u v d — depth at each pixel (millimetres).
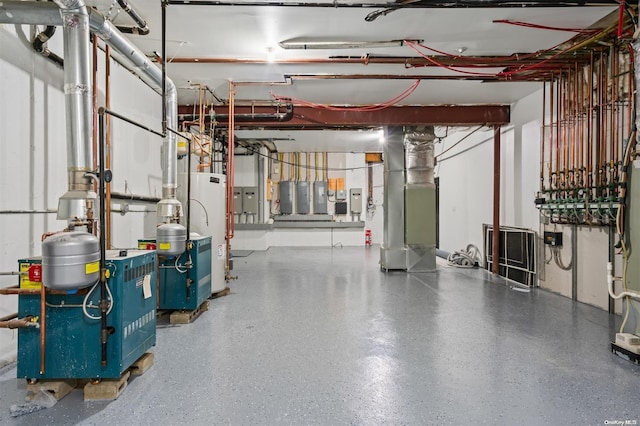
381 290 4227
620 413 1685
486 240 5594
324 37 3203
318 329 2834
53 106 2525
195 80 4191
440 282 4695
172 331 2791
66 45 1925
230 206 4438
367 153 9258
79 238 1651
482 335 2709
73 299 1771
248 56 3562
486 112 5094
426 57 3443
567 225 3885
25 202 2285
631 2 2500
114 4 2545
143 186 3842
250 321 3041
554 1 2551
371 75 3994
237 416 1654
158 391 1873
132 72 3584
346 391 1880
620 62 3074
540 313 3289
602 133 3238
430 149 5484
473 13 2799
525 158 4688
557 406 1743
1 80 2107
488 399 1804
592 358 2299
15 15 1971
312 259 6820
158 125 4180
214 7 2680
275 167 9133
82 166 1898
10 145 2172
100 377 1799
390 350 2418
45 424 1595
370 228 9398
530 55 3439
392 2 2656
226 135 6473
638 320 2299
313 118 5121
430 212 5465
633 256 2342
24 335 1762
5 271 2139
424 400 1794
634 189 2340
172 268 3055
